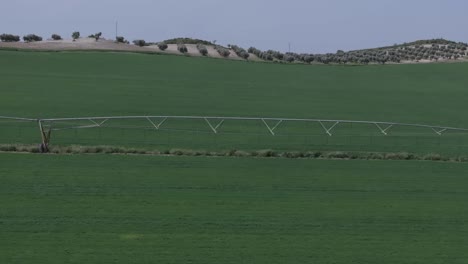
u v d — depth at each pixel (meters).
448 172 40.91
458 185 37.25
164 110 65.50
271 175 38.41
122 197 32.16
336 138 53.25
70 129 52.00
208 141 49.50
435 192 35.41
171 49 129.75
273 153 44.78
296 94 83.75
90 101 68.69
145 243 25.30
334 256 24.45
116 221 28.11
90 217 28.56
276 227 27.94
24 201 30.78
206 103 72.00
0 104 63.97
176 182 35.75
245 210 30.55
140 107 66.62
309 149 47.94
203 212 29.95
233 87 86.69
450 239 26.86
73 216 28.62
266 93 83.06
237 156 43.91
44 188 33.31
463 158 45.78
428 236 27.23
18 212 28.95
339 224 28.67
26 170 37.03
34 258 23.34
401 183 37.47
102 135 50.16
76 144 46.34
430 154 46.25
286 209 30.98
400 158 45.38
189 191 33.91
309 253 24.69
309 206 31.72
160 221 28.30
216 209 30.56
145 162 40.59
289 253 24.62
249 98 77.81
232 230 27.33
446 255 24.86
